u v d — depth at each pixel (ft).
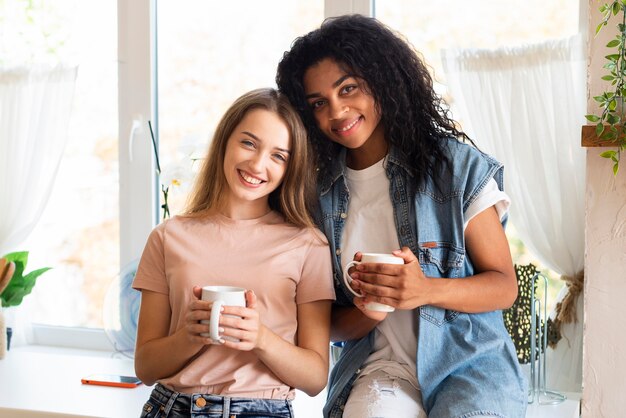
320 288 5.52
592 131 5.12
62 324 9.07
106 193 8.84
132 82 8.64
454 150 5.60
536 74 7.14
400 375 5.43
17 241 8.58
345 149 5.90
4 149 8.52
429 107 5.76
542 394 6.87
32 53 8.87
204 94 8.59
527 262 7.56
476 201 5.40
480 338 5.33
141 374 5.42
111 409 6.31
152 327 5.53
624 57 5.04
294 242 5.53
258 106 5.53
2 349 7.94
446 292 5.16
